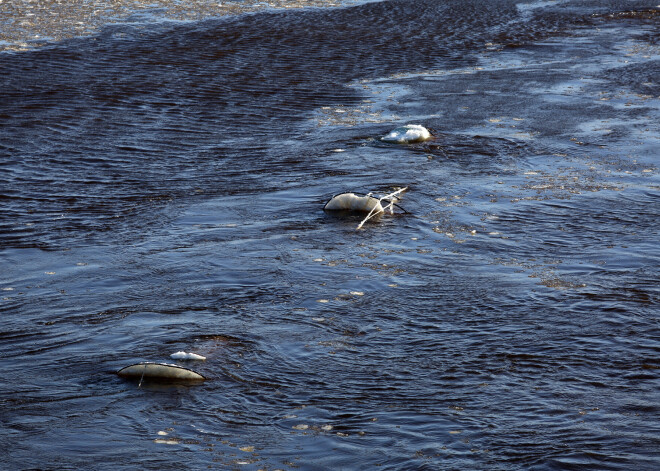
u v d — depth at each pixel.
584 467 6.62
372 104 20.48
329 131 18.17
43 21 29.62
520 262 11.17
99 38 26.97
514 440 7.02
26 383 8.08
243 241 11.95
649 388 7.89
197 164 15.89
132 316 9.57
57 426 7.32
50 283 10.56
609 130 18.12
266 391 7.91
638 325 9.23
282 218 12.94
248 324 9.34
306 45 26.97
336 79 22.94
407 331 9.16
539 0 37.47
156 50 25.48
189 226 12.65
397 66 24.69
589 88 22.08
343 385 8.02
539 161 15.98
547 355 8.56
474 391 7.86
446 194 14.00
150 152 16.53
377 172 15.21
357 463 6.74
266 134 17.95
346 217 12.94
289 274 10.73
